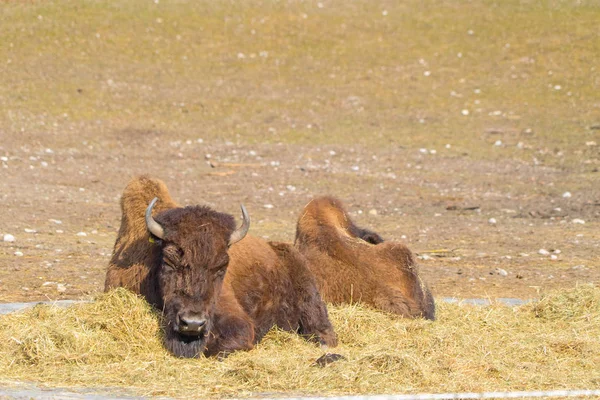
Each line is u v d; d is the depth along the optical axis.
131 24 128.38
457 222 64.50
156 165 83.81
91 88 107.19
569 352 28.47
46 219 60.31
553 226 63.09
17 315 29.03
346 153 90.81
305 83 114.62
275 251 32.31
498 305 35.28
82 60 115.81
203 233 26.53
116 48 120.81
